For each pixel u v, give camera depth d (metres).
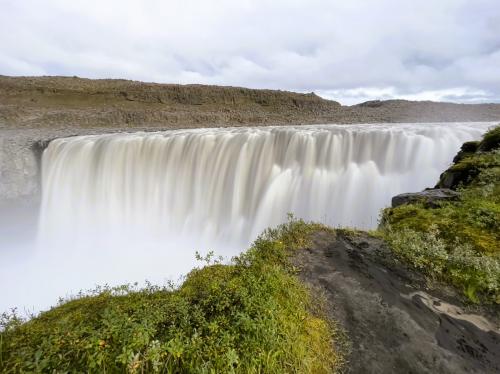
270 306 3.50
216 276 4.46
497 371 3.16
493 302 4.07
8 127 26.52
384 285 4.58
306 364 3.04
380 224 6.83
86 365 2.60
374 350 3.42
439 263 4.74
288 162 17.72
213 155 19.05
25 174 20.73
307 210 15.94
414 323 3.81
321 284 4.64
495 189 6.21
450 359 3.30
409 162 15.20
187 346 2.82
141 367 2.62
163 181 19.78
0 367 2.56
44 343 2.71
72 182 20.52
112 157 20.28
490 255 4.59
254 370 2.78
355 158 16.52
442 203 6.39
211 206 18.48
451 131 16.05
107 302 3.91
